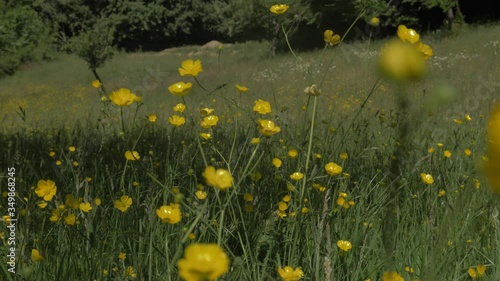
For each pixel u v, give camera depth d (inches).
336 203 119.1
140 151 186.4
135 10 2615.7
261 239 98.7
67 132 263.6
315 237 95.3
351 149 183.8
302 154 111.3
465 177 139.7
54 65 1819.6
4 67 1713.8
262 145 151.3
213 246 30.4
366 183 143.7
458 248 101.9
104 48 1258.0
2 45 1838.1
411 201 128.7
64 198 126.6
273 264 94.6
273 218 93.7
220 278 81.7
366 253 99.1
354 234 103.8
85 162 159.3
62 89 1268.5
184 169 144.0
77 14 2485.2
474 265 101.4
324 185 121.6
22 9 1975.9
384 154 170.9
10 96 1206.9
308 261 91.9
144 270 93.2
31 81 1578.5
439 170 150.2
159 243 96.7
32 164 173.9
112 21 2556.6
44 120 581.9
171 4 2696.9
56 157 189.9
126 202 99.0
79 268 90.7
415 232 109.5
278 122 217.3
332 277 83.6
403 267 97.0
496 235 106.0
